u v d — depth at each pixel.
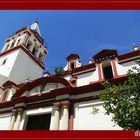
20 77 33.16
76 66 23.00
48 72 25.38
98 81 18.11
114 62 19.16
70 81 20.22
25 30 42.47
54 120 16.44
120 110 9.49
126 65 18.45
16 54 35.47
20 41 39.38
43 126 18.39
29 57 38.22
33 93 20.83
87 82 19.14
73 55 24.64
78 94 17.84
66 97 17.58
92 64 20.61
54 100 18.48
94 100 16.59
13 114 19.81
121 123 9.25
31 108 19.58
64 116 16.38
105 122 14.78
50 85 20.25
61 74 22.28
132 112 8.66
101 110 15.57
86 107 16.55
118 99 9.93
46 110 18.28
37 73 38.66
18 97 20.75
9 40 44.06
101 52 20.56
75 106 17.16
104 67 20.06
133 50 19.88
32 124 18.98
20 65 34.47
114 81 16.66
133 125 8.75
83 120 15.79
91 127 14.98
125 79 16.19
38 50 42.62
